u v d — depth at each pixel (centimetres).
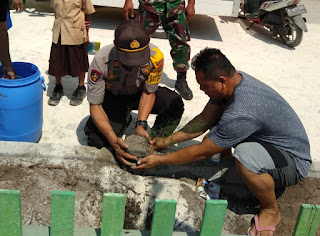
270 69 540
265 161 235
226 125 234
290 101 454
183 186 285
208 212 164
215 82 236
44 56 509
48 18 657
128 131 363
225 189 295
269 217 252
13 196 150
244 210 280
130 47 254
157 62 290
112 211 160
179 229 252
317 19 793
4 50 304
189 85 475
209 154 251
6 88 285
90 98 287
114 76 290
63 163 287
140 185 282
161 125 332
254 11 684
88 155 291
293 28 626
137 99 327
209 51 239
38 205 253
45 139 343
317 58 597
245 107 233
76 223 247
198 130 280
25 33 580
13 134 309
